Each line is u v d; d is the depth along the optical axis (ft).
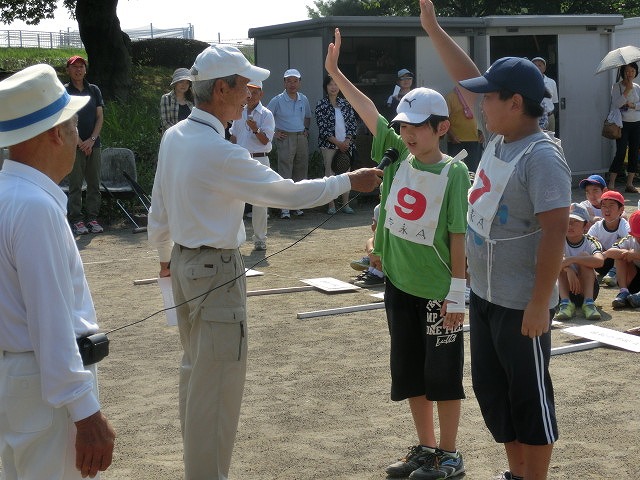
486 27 54.54
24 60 124.57
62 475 10.11
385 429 17.69
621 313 26.86
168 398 19.86
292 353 23.02
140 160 53.21
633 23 62.39
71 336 9.69
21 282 9.55
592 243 27.27
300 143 48.21
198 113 13.69
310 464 16.03
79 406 9.78
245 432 17.63
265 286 31.17
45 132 10.00
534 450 13.16
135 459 16.47
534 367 13.01
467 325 24.98
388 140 15.78
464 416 18.35
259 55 55.77
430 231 14.74
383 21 51.19
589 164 58.85
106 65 83.25
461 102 51.03
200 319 13.50
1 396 9.94
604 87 58.59
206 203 13.34
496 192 12.89
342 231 43.52
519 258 12.92
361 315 26.99
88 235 43.68
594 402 18.86
